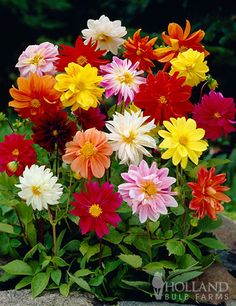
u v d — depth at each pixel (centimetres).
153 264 115
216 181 110
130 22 237
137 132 110
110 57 201
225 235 140
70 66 113
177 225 120
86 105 112
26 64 124
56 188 110
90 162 111
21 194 110
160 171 109
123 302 114
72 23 291
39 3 288
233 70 219
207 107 118
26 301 112
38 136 115
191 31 221
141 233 118
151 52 123
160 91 114
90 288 115
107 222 110
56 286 116
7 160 115
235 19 218
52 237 123
